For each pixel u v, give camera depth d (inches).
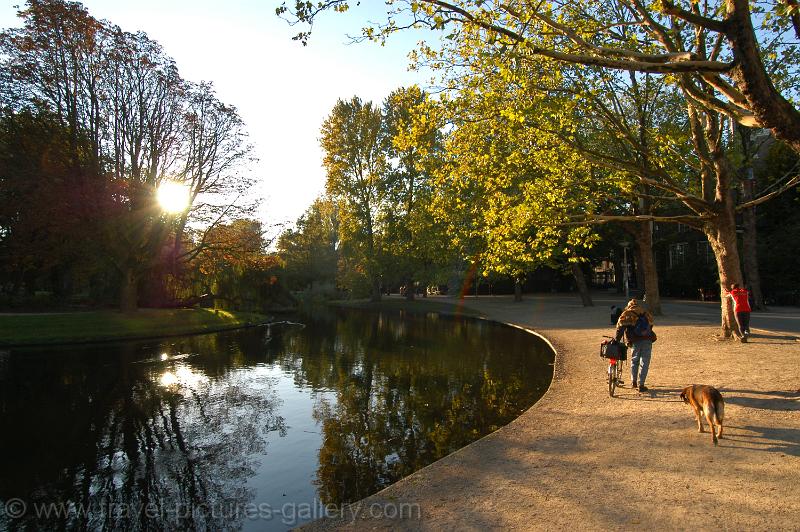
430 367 636.1
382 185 1696.6
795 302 1213.7
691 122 573.3
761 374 395.5
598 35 496.7
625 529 168.2
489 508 191.9
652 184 550.0
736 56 241.6
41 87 1050.7
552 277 2406.5
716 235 582.6
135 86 1170.0
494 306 1612.9
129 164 1187.3
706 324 804.0
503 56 374.6
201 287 1519.4
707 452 238.8
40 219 1025.5
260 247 1364.4
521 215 602.5
